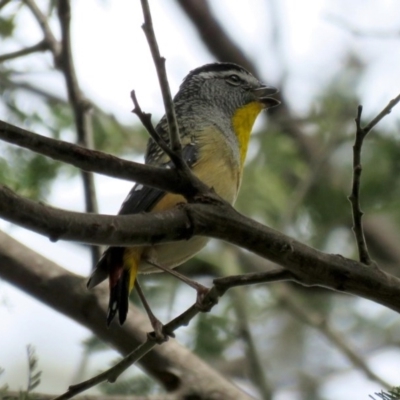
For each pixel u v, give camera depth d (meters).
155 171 7.19
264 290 15.16
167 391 9.91
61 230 6.45
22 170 12.88
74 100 11.53
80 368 11.84
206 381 9.86
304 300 16.75
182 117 10.84
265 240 7.32
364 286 7.48
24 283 10.45
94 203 10.79
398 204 15.13
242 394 9.80
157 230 6.96
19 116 13.67
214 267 15.00
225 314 13.64
